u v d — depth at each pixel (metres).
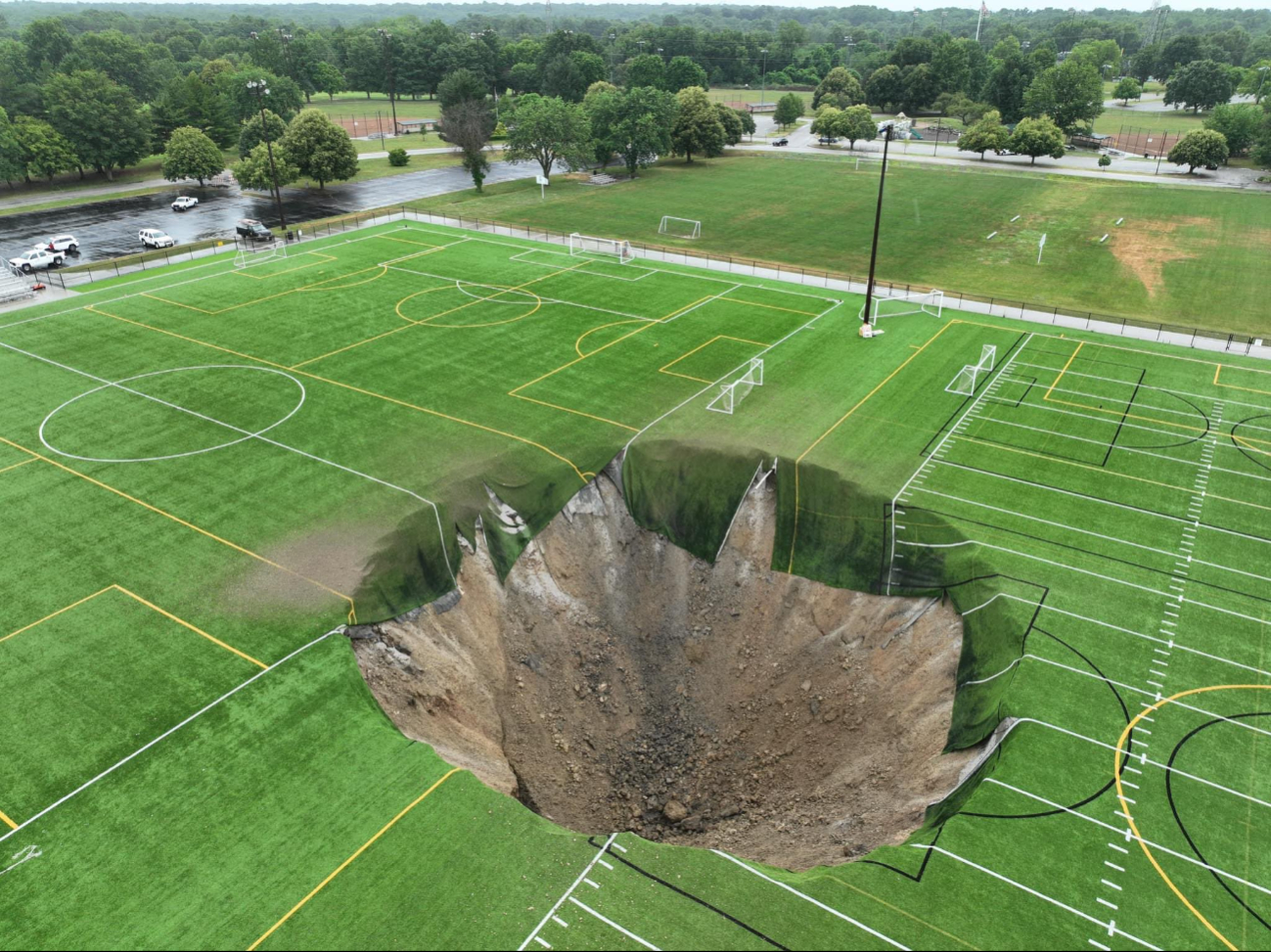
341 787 24.47
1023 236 83.19
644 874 22.30
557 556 36.44
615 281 65.50
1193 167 114.19
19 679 27.98
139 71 160.75
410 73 189.50
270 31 188.12
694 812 28.09
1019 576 32.25
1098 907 21.02
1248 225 85.38
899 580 33.38
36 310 58.53
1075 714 26.50
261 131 105.69
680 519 37.91
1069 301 63.16
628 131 112.50
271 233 79.44
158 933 20.56
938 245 80.62
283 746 25.70
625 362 50.16
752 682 32.16
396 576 32.69
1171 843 22.52
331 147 102.00
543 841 23.12
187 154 102.00
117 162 112.88
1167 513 35.94
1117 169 120.06
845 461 39.06
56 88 105.50
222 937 20.47
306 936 20.53
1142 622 30.11
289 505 36.66
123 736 25.94
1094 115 143.88
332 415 44.06
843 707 30.00
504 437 41.47
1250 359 50.50
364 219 87.19
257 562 33.31
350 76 191.75
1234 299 63.22
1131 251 76.62
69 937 20.44
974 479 38.03
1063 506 36.34
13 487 38.16
